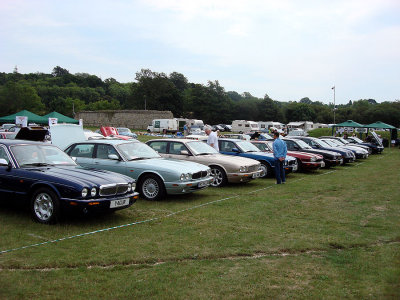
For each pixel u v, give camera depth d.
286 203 7.67
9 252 4.32
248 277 3.71
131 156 8.06
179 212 6.63
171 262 4.14
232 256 4.41
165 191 7.55
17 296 3.19
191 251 4.49
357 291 3.42
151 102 86.81
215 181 9.69
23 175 5.75
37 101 67.62
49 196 5.50
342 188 9.85
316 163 13.41
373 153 25.14
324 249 4.73
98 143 8.27
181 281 3.58
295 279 3.70
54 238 4.94
